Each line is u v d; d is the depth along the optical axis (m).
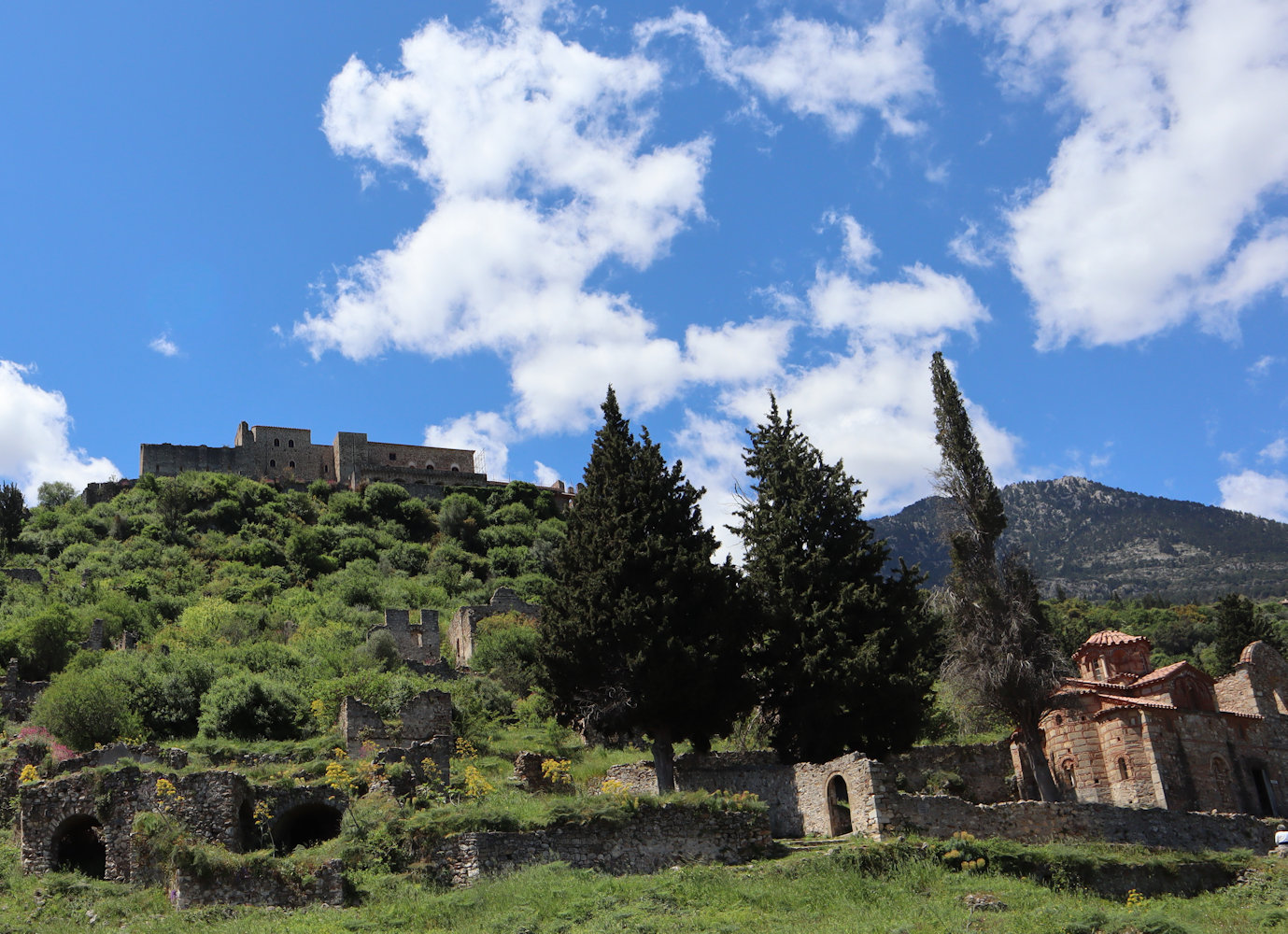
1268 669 46.81
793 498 45.91
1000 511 44.59
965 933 25.91
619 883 29.59
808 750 40.81
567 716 41.25
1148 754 41.97
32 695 54.72
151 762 37.78
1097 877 31.91
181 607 91.25
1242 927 28.42
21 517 110.38
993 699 42.31
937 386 47.22
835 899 28.67
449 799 36.12
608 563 40.47
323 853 30.14
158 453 140.62
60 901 28.61
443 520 130.50
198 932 26.03
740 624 40.94
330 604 93.88
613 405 45.03
